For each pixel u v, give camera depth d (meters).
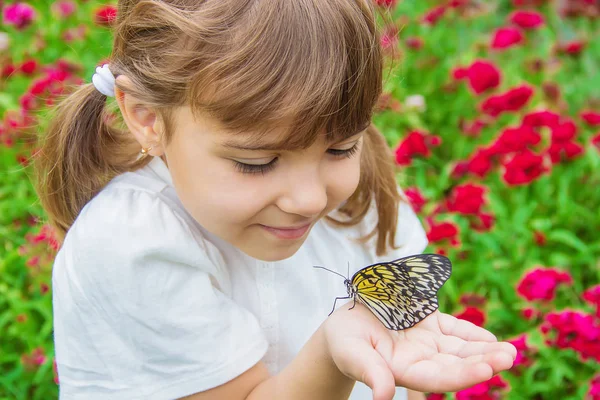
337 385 0.76
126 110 0.78
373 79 0.73
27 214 1.60
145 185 0.82
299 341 0.86
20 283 1.47
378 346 0.73
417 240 0.97
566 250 1.54
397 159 1.56
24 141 1.62
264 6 0.71
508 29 1.87
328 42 0.70
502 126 1.85
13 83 1.93
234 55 0.70
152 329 0.79
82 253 0.79
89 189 0.86
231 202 0.73
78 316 0.80
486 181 1.65
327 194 0.76
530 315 1.33
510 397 1.25
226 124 0.71
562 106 1.85
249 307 0.85
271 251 0.77
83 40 2.05
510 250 1.49
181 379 0.79
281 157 0.73
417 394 0.96
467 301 1.38
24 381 1.34
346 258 0.91
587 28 2.25
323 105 0.70
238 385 0.80
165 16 0.73
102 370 0.81
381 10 0.89
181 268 0.79
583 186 1.66
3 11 2.09
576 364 1.31
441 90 1.99
